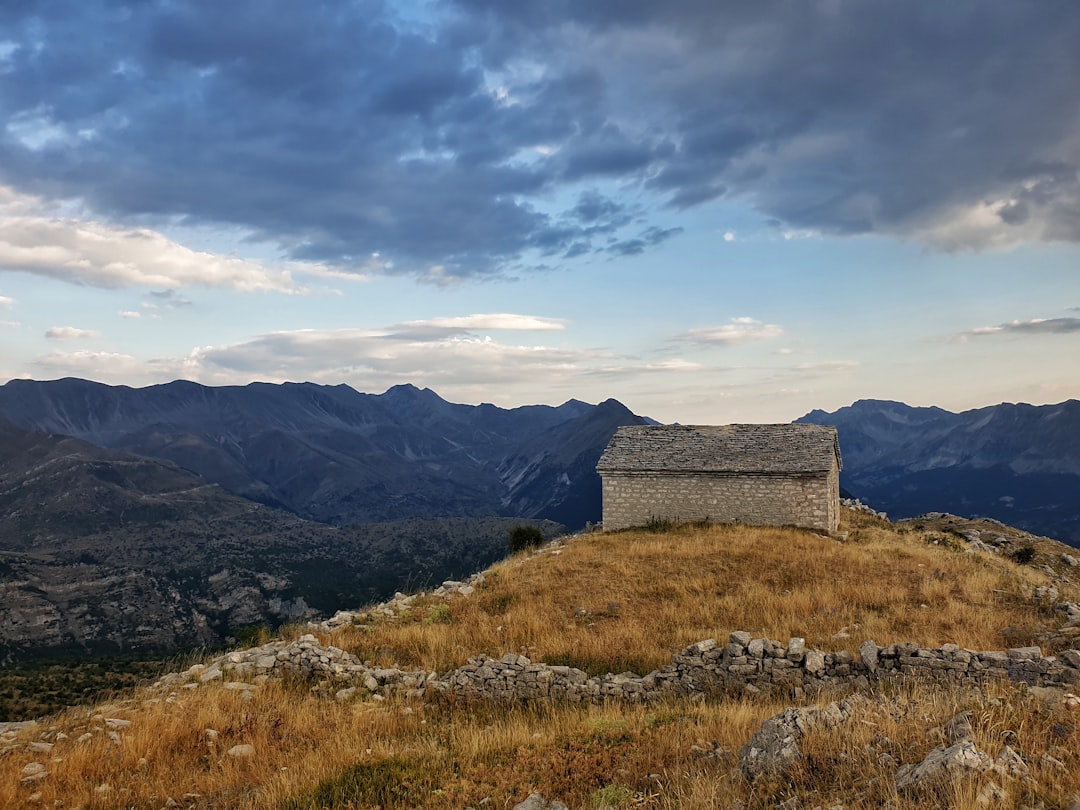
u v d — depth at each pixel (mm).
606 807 9406
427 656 19281
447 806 10188
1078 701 10141
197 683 17125
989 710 9766
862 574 26438
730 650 15586
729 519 39406
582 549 32906
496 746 12648
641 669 17312
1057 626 19625
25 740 13719
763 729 10281
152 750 12828
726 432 43250
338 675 17391
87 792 11312
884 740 9227
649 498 40969
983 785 7285
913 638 18281
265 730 13742
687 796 9141
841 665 14836
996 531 46531
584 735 12852
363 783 11008
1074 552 42094
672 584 25453
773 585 25766
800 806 8133
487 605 24531
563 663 18016
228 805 10859
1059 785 7406
